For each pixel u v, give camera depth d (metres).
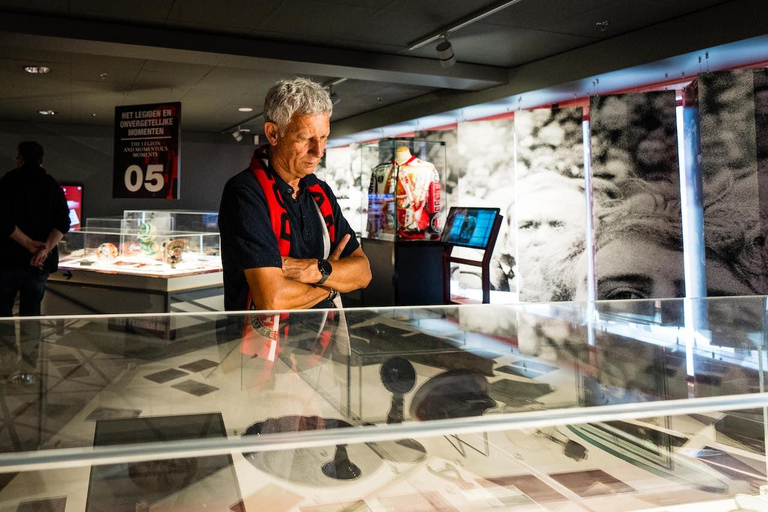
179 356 0.67
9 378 0.58
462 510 0.48
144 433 0.49
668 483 0.54
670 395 0.62
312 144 1.38
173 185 6.46
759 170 4.90
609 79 5.89
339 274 1.45
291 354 0.70
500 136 7.65
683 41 4.91
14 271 3.65
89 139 10.77
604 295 6.10
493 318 0.94
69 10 4.66
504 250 7.76
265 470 0.49
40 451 0.46
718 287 5.06
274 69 6.02
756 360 0.71
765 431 0.59
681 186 6.22
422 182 5.08
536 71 6.38
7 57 6.07
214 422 0.51
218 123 10.65
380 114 9.23
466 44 5.75
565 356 0.72
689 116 5.66
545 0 4.54
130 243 4.73
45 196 3.72
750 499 0.52
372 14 4.86
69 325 0.80
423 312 0.98
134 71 6.64
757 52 4.86
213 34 5.36
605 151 6.01
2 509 0.43
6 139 10.24
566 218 6.75
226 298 1.45
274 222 1.41
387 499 0.49
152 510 0.45
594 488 0.53
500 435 0.55
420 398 0.58
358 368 0.66
